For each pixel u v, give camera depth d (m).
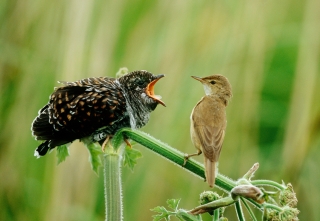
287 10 12.84
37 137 7.96
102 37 11.48
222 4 12.10
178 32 11.88
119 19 11.61
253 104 12.20
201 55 11.88
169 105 11.81
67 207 11.29
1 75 11.73
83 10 11.48
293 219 6.32
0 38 11.89
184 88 11.79
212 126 8.20
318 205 12.45
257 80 12.20
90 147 7.98
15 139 11.64
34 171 11.50
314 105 12.22
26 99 11.70
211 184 6.84
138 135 7.20
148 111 8.58
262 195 6.36
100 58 11.44
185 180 11.90
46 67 11.65
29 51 11.81
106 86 8.15
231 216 12.46
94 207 11.45
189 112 11.72
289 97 12.66
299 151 12.16
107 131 7.96
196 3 11.98
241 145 12.23
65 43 11.50
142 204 11.77
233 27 12.10
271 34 12.59
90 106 7.86
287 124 12.30
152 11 11.81
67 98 7.93
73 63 11.38
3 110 11.73
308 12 12.48
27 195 11.46
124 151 7.64
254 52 12.17
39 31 11.83
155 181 11.83
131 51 11.68
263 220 6.41
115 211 7.18
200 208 6.60
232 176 12.21
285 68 12.96
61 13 11.73
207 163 7.18
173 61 11.84
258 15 12.29
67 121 7.84
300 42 12.42
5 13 11.98
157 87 11.88
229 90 9.69
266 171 12.38
